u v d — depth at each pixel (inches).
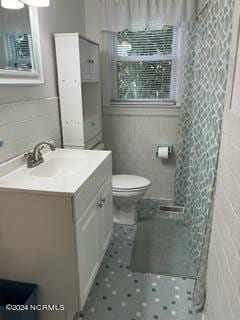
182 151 107.7
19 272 56.4
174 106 107.6
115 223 99.4
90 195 58.9
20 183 52.5
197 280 63.7
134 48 106.3
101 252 70.8
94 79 93.5
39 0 62.6
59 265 54.1
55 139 81.3
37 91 70.0
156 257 80.8
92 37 105.8
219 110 54.0
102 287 69.0
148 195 121.1
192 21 93.1
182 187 111.7
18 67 61.2
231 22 48.6
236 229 37.8
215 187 55.4
